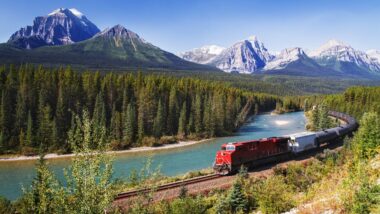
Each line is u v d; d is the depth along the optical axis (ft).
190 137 346.33
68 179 41.52
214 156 248.73
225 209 94.79
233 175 142.61
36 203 47.01
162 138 327.67
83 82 346.54
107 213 44.91
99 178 42.14
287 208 72.18
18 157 261.44
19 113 292.40
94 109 310.65
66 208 39.86
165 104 366.22
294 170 132.46
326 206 53.83
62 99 301.43
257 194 88.43
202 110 387.34
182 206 80.59
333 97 564.71
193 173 147.74
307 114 538.06
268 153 164.86
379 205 45.73
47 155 265.34
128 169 204.95
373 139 113.70
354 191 51.13
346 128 255.09
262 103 636.48
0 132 278.46
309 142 193.06
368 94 483.92
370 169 64.34
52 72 353.72
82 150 42.93
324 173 118.32
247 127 425.28
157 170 50.19
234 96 515.09
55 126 278.26
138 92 359.46
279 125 436.35
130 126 311.27
